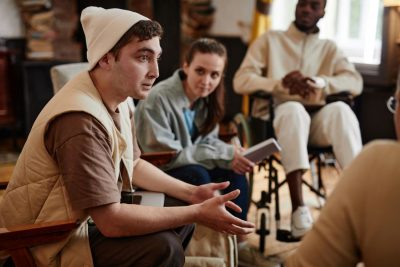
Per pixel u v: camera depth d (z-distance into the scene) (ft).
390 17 12.18
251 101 9.73
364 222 2.76
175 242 4.65
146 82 4.75
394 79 12.65
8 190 4.67
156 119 7.12
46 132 4.42
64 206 4.46
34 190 4.49
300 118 8.36
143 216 4.53
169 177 5.86
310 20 9.38
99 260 4.62
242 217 7.38
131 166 5.13
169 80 7.40
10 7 15.31
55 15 15.38
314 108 9.01
